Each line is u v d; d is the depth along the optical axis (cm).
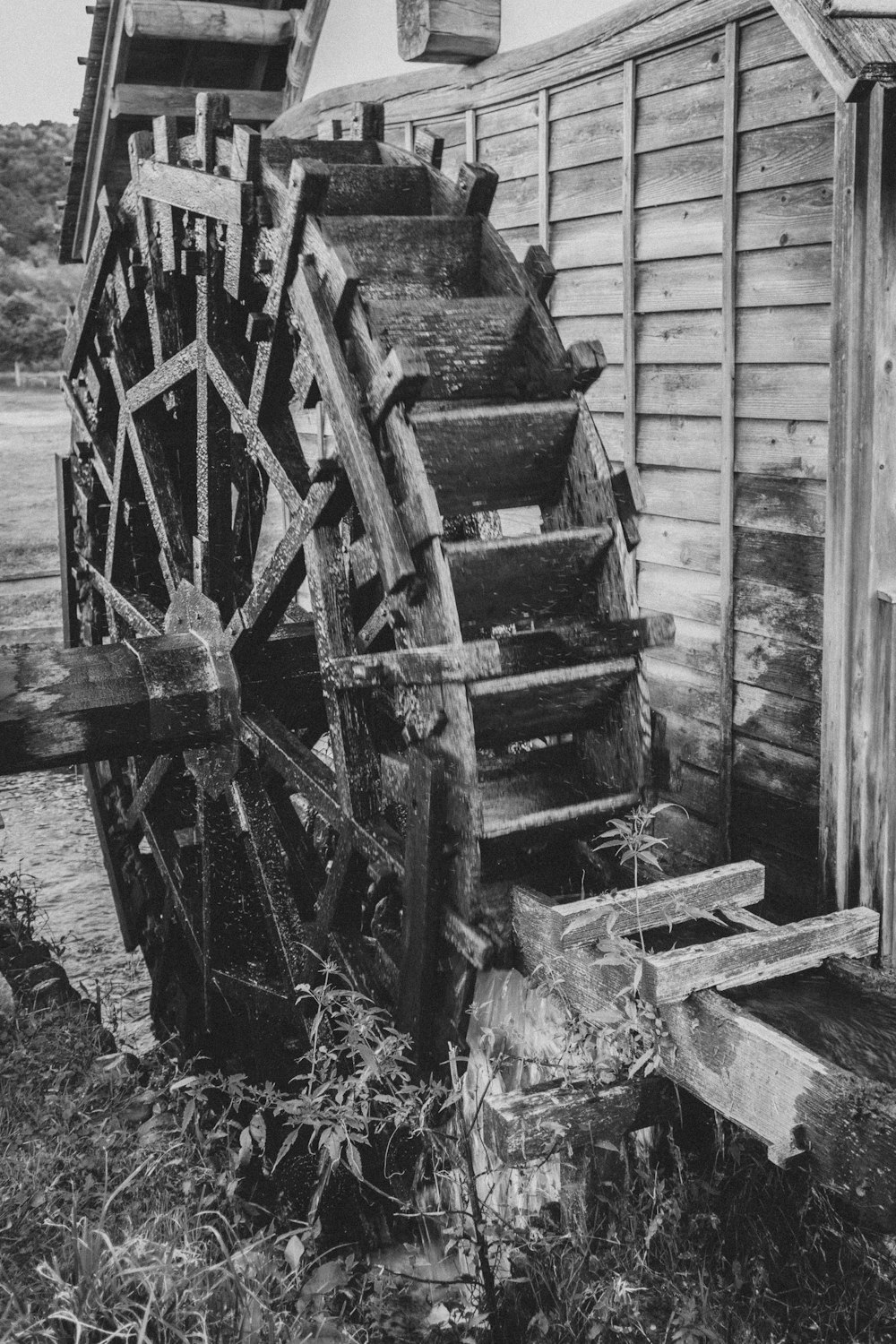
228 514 475
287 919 443
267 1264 299
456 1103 339
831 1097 244
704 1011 277
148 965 598
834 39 335
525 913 333
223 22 717
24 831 866
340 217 392
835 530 395
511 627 399
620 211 506
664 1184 314
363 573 407
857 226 371
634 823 327
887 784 395
